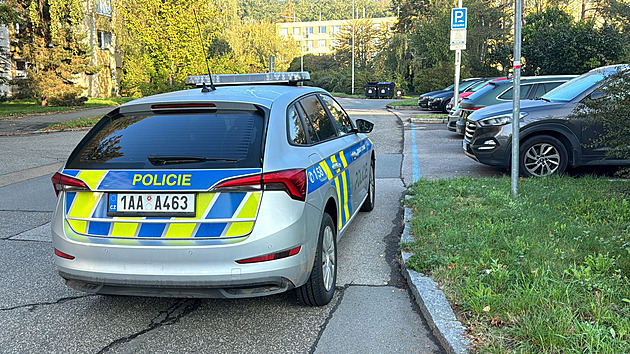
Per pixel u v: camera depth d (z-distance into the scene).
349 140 5.42
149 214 3.38
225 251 3.31
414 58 58.16
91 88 40.53
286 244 3.41
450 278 4.18
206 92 4.18
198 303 4.19
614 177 8.11
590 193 6.58
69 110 27.00
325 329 3.68
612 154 6.36
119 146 3.65
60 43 29.09
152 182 3.39
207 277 3.32
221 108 3.78
